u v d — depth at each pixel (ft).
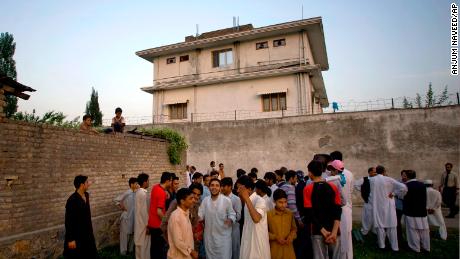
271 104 73.41
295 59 71.67
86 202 18.20
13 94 20.06
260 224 15.64
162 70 85.05
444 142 46.65
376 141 50.65
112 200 28.40
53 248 21.58
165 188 22.24
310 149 54.80
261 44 75.51
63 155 23.53
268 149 57.67
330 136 53.72
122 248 25.09
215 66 79.46
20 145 20.21
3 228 18.76
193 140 62.80
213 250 18.04
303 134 55.72
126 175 30.58
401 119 49.65
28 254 19.74
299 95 70.18
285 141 56.70
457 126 46.21
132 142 31.91
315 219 15.92
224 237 18.10
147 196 23.22
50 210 22.04
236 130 60.39
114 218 28.09
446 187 39.14
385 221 26.11
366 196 30.37
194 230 18.43
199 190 18.52
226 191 19.35
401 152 48.91
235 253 20.39
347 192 20.95
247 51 76.38
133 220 25.53
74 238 16.88
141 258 22.18
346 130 52.80
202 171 61.21
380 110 51.11
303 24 68.95
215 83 78.48
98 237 25.96
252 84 75.10
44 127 22.09
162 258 21.16
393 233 25.68
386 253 24.90
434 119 47.65
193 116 79.30
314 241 16.06
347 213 20.49
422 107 48.65
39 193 21.31
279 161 56.59
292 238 15.92
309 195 16.43
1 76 18.92
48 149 22.29
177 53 83.66
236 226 20.58
